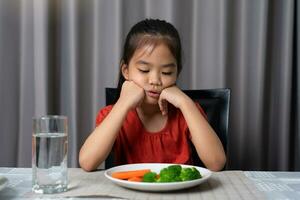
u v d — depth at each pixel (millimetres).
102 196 754
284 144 1951
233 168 1982
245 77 1953
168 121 1332
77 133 1975
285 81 1938
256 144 1961
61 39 1995
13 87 2010
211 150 1115
